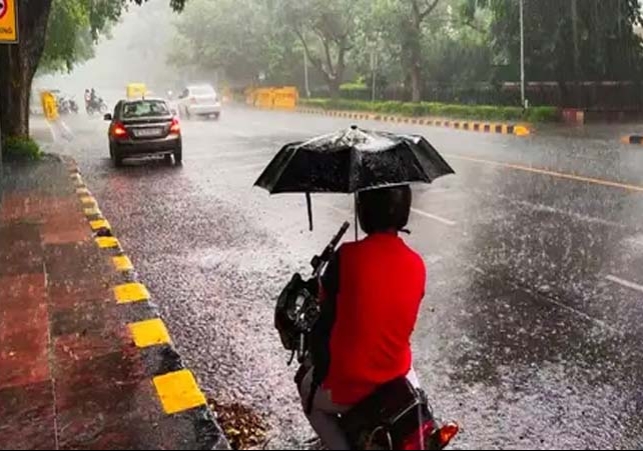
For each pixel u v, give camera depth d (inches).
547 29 957.2
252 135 946.7
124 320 203.0
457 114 1104.8
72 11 903.1
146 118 629.3
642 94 1001.5
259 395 163.5
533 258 277.9
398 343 110.9
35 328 197.2
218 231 346.0
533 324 205.9
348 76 1913.1
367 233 114.2
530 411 153.6
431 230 332.5
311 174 115.4
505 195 421.4
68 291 233.8
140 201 440.1
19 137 665.6
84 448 130.5
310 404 117.1
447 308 221.6
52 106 1557.6
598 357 181.5
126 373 164.9
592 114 975.0
